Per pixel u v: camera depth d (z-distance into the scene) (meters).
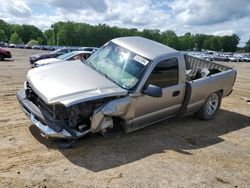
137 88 5.62
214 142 6.34
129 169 4.75
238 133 7.09
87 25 131.88
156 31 137.62
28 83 5.72
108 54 6.41
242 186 4.66
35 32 140.50
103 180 4.35
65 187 4.09
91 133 5.50
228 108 9.41
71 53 15.46
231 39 145.50
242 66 42.78
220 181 4.73
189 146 5.96
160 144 5.88
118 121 5.70
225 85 7.96
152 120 6.28
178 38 140.75
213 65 8.99
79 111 5.04
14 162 4.61
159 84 6.06
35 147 5.16
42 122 5.11
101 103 5.24
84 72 5.78
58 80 5.36
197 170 4.99
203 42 145.38
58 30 132.25
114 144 5.61
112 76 5.85
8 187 3.94
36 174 4.33
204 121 7.73
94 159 4.95
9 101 8.06
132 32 135.25
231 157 5.67
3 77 12.66
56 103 4.80
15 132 5.74
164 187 4.35
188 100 6.73
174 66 6.39
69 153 5.06
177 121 7.47
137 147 5.61
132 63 5.97
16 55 34.06
